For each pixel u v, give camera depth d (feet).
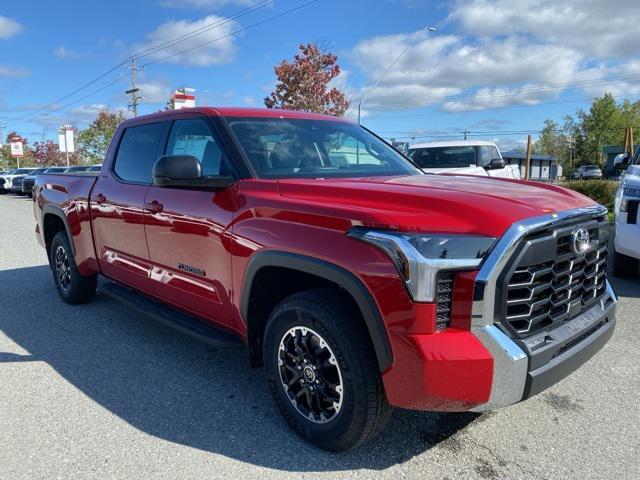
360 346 8.21
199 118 12.11
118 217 14.15
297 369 9.31
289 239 8.91
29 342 14.74
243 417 10.43
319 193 9.16
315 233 8.55
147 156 13.66
